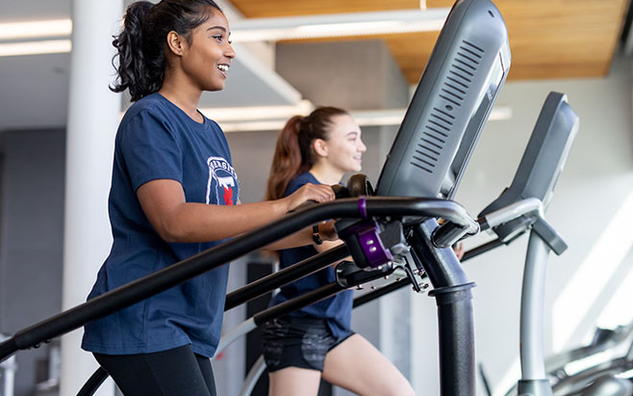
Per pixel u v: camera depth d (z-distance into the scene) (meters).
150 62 1.61
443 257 1.31
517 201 2.03
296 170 2.80
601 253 7.66
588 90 7.89
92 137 2.90
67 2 4.30
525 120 7.96
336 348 2.58
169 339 1.46
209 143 1.60
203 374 1.60
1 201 9.96
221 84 1.62
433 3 5.96
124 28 1.63
